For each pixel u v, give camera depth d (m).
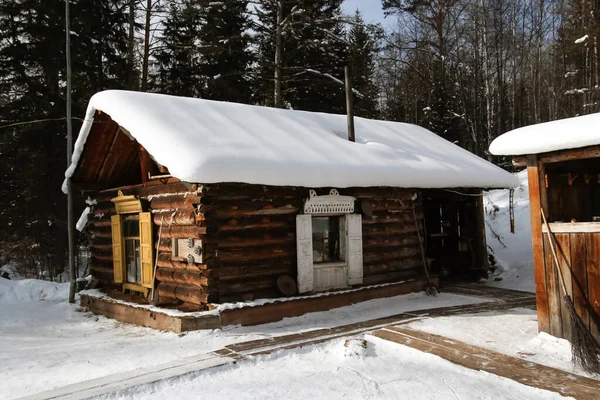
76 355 6.44
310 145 9.23
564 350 5.66
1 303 11.35
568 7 27.20
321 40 19.88
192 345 6.48
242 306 7.49
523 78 30.80
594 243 5.42
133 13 19.94
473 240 12.24
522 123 30.08
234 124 9.04
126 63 20.08
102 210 10.73
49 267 19.19
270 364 5.62
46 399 4.59
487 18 28.14
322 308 8.45
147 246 9.02
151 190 8.93
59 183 18.00
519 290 10.38
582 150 5.46
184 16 20.83
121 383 4.95
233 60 21.69
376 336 6.57
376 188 9.60
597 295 5.38
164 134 7.60
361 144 10.38
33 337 7.88
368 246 9.59
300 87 19.91
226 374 5.29
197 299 7.74
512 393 4.66
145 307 8.16
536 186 6.04
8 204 18.00
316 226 9.05
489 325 7.13
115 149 10.09
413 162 10.24
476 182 10.81
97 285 11.02
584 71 26.00
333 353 6.00
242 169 7.32
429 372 5.26
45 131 17.09
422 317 7.77
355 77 22.48
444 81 25.25
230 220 7.76
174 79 22.72
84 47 17.98
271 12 20.33
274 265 8.27
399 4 26.22
